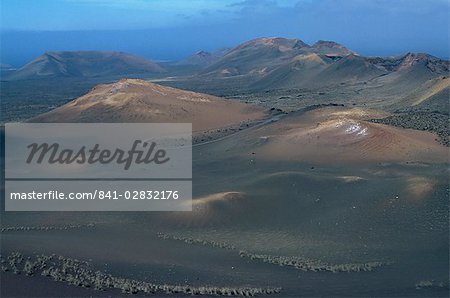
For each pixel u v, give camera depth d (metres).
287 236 37.91
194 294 22.69
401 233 36.84
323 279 26.84
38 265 24.80
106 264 26.83
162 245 33.69
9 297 20.67
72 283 22.69
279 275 27.58
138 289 22.69
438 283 25.75
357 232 37.81
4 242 29.45
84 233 36.75
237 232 39.00
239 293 23.11
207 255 31.64
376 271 28.80
